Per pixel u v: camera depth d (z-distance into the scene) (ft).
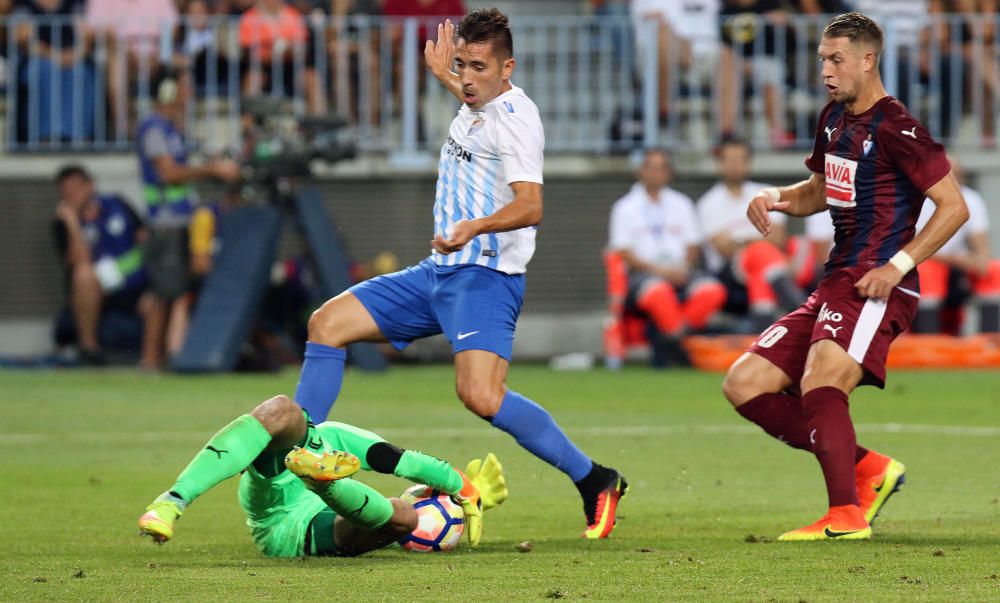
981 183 202.59
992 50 203.51
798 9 205.16
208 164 171.01
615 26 205.77
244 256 167.94
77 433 114.11
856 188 67.92
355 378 163.32
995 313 176.76
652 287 173.17
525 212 66.18
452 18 201.57
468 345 68.08
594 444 106.42
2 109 202.28
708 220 175.83
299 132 167.43
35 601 50.11
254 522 61.77
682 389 149.48
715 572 56.34
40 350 191.21
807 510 77.00
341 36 196.75
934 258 175.22
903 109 67.15
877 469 69.82
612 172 199.00
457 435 111.14
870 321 67.36
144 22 198.49
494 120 67.92
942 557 59.82
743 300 175.52
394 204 197.36
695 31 201.05
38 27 197.47
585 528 70.90
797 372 71.82
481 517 64.54
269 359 169.89
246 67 196.44
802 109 203.10
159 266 169.78
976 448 103.30
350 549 61.21
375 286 70.85
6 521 72.74
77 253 178.60
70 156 195.62
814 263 175.63
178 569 57.57
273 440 58.39
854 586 52.90
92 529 70.13
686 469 93.56
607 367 178.70
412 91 197.98
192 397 140.67
